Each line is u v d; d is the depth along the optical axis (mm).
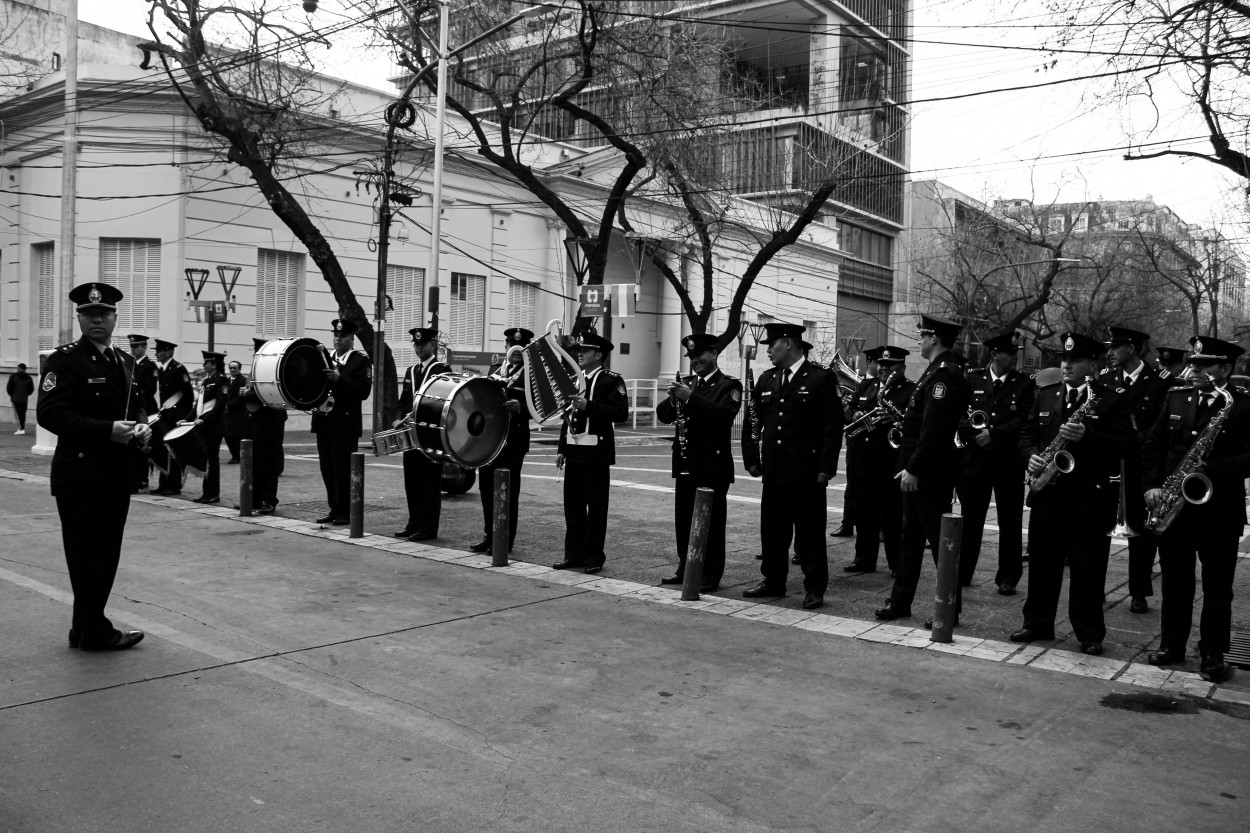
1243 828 4066
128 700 5277
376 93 27281
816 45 40312
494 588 8211
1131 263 43344
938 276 50188
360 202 27094
